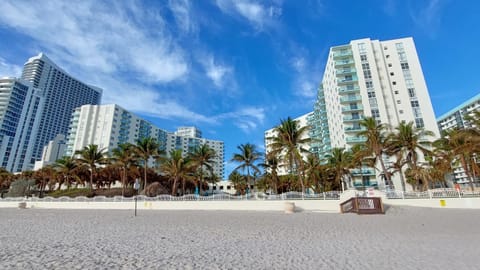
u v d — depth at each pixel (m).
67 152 97.81
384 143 32.78
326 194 24.48
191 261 6.41
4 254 6.96
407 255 6.98
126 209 28.42
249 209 25.47
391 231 11.27
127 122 105.94
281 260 6.55
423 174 34.75
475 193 23.11
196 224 14.25
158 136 125.25
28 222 15.40
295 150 31.02
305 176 48.50
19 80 128.38
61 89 161.62
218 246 8.26
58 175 53.38
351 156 44.00
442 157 37.31
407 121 51.16
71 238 9.67
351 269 5.79
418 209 20.58
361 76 56.22
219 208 26.27
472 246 8.00
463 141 31.48
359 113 56.62
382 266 6.00
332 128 68.75
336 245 8.41
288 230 11.87
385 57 56.69
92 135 97.88
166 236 10.20
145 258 6.66
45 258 6.58
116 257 6.74
